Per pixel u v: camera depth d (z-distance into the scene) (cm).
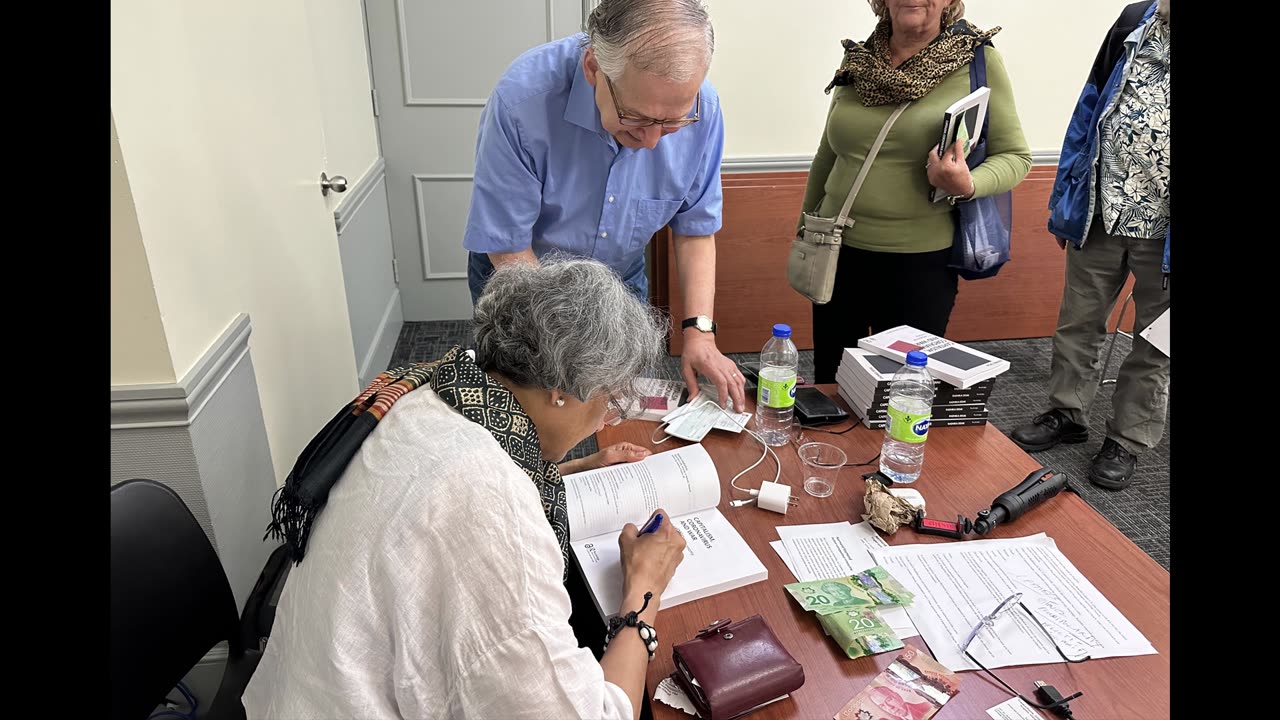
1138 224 232
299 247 202
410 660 76
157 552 111
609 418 103
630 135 137
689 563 117
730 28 315
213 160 149
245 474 156
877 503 127
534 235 176
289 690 80
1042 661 100
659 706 94
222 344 144
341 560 79
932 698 94
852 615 104
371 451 85
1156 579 115
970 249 215
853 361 168
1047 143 350
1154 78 223
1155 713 92
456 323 395
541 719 76
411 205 368
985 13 326
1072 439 282
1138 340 247
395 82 344
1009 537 126
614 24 121
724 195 335
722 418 161
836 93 229
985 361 161
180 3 139
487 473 80
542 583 79
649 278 350
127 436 129
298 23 215
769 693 92
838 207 228
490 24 341
